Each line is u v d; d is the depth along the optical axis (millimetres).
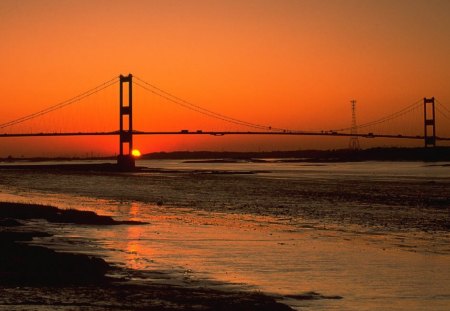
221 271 19750
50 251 21766
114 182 87438
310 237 28266
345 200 50406
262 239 27516
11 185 81750
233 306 14500
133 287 16469
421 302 15992
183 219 36688
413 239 27547
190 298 15250
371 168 157250
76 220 34406
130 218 37469
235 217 37719
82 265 19438
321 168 161000
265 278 18688
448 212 39844
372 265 20969
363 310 15219
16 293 15367
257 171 134750
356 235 28922
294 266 20766
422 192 59781
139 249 24344
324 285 17812
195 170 146250
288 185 74062
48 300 14719
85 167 153375
